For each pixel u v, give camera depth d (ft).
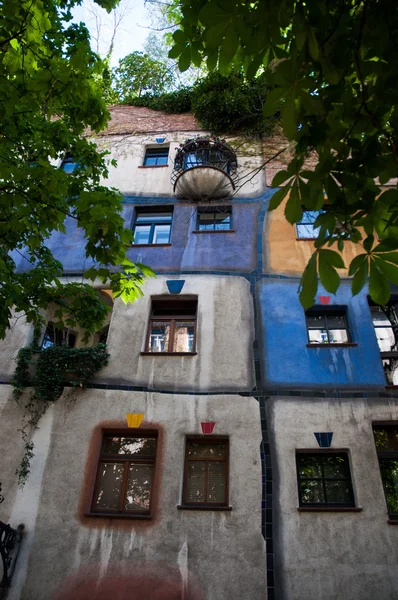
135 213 47.11
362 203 11.67
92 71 24.63
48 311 39.65
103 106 27.61
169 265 40.86
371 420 30.60
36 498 28.99
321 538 26.43
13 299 24.12
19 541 27.35
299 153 11.59
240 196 46.39
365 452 29.30
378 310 36.91
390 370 33.71
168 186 49.01
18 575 26.32
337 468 29.60
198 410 31.99
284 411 31.42
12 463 30.40
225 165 48.14
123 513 28.81
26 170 22.18
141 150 54.24
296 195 10.87
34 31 22.71
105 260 24.89
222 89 57.31
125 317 37.55
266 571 25.58
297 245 41.24
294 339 35.04
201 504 28.73
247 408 31.78
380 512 27.04
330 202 11.78
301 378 32.91
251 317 36.63
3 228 24.36
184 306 38.78
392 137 11.96
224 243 42.06
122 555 26.73
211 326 36.29
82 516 28.27
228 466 29.81
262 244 41.73
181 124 58.03
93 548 27.07
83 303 27.20
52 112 26.53
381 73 11.55
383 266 10.24
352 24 11.73
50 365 33.83
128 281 26.61
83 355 34.30
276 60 11.20
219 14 10.41
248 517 27.43
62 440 31.24
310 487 28.96
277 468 29.12
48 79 23.80
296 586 25.02
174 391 33.06
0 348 36.22
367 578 24.98
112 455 31.22
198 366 34.17
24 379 33.88
